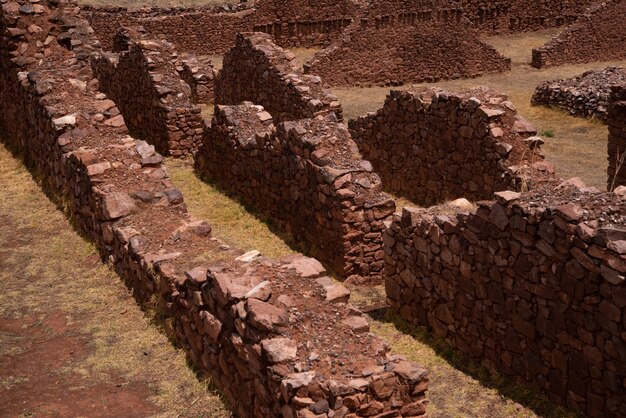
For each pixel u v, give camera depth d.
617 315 8.38
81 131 13.72
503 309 9.98
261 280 8.39
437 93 16.67
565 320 9.07
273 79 22.14
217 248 10.57
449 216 10.97
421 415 7.28
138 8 38.16
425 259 11.29
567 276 8.94
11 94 17.11
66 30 17.16
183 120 19.64
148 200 12.01
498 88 33.22
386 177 19.23
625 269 8.20
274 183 15.34
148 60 20.28
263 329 7.61
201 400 8.68
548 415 9.19
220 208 16.50
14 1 16.78
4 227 13.55
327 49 33.19
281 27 39.84
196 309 8.98
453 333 10.98
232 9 39.62
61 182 13.92
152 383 9.07
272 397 7.33
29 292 11.30
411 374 7.20
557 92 28.58
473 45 35.19
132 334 10.09
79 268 11.99
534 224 9.29
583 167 21.91
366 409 7.07
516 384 9.91
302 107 20.78
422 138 17.53
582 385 8.98
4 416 8.35
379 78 34.22
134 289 10.92
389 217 13.44
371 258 13.52
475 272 10.33
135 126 22.11
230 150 17.02
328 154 13.81
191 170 18.95
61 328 10.28
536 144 15.09
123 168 12.59
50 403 8.62
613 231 8.37
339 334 7.71
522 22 44.53
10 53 16.69
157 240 10.95
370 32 33.47
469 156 15.97
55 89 14.72
